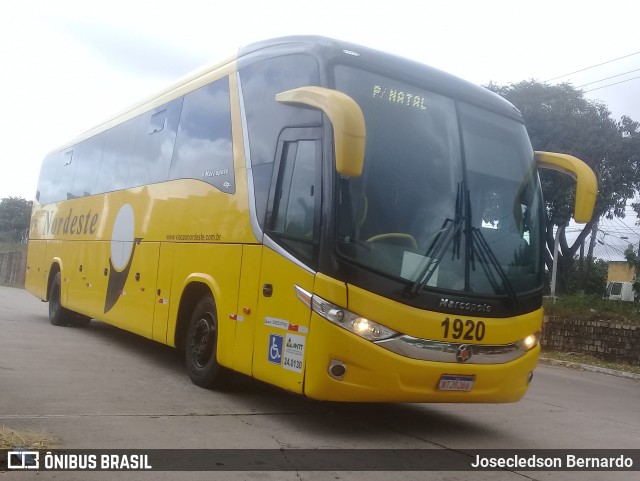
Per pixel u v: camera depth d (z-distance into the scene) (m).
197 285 7.80
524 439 6.55
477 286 6.02
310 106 5.72
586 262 32.66
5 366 8.20
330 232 5.65
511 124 6.95
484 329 5.95
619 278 39.06
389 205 5.86
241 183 7.13
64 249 13.10
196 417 6.25
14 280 40.66
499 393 6.12
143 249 9.33
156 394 7.16
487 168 6.51
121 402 6.65
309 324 5.71
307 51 6.45
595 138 26.89
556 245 27.80
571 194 26.12
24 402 6.35
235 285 6.88
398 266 5.71
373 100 6.11
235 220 7.10
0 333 11.55
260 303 6.41
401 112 6.21
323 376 5.55
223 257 7.20
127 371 8.49
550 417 7.89
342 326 5.52
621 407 9.26
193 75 8.98
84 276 11.71
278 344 6.08
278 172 6.52
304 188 6.09
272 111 6.84
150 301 8.87
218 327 7.07
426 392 5.71
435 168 6.18
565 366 14.48
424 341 5.68
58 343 10.77
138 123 10.43
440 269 5.87
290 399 7.42
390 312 5.59
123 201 10.41
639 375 13.16
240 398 7.27
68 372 8.12
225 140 7.64
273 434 5.86
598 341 15.54
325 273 5.62
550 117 27.27
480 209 6.30
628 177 27.05
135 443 5.25
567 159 6.89
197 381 7.68
